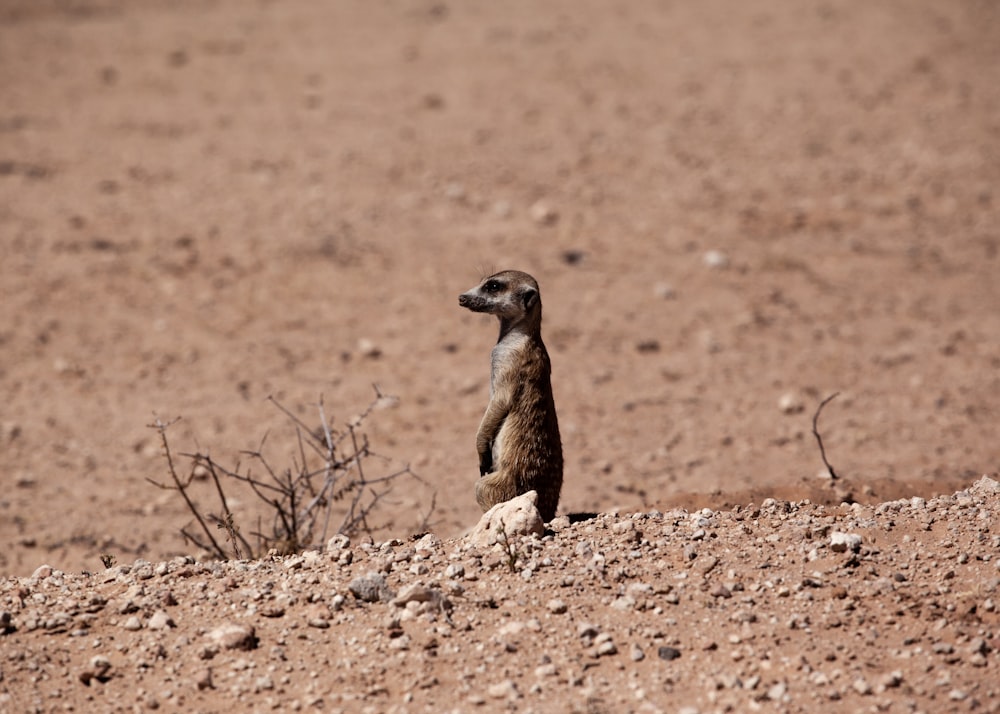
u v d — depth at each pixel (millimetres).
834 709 16953
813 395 46781
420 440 42375
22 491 38125
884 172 73625
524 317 24266
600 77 91938
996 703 16859
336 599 20328
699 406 45906
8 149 73875
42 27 103062
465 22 107938
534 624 19328
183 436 42219
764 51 98500
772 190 70875
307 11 111125
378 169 73000
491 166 73875
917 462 39719
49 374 47469
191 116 81812
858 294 57500
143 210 65688
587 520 23953
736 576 20781
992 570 20406
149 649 19203
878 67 93500
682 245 62875
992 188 71062
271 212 66125
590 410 45438
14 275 56281
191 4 113812
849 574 20703
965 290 58094
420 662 18547
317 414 44250
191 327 52469
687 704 17281
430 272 59062
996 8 110000
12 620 20156
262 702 17797
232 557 29250
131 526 35469
